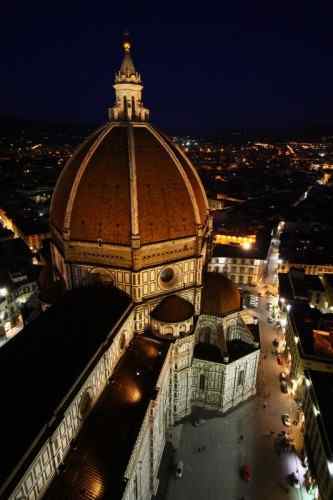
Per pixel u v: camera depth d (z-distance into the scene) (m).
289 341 88.88
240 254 130.00
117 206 61.22
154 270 65.06
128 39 65.94
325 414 59.94
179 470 63.69
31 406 39.56
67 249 64.44
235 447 68.94
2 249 129.12
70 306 58.62
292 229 171.75
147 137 65.75
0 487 31.72
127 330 62.66
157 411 59.28
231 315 76.50
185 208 66.81
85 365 46.78
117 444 46.94
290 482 62.75
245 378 77.75
